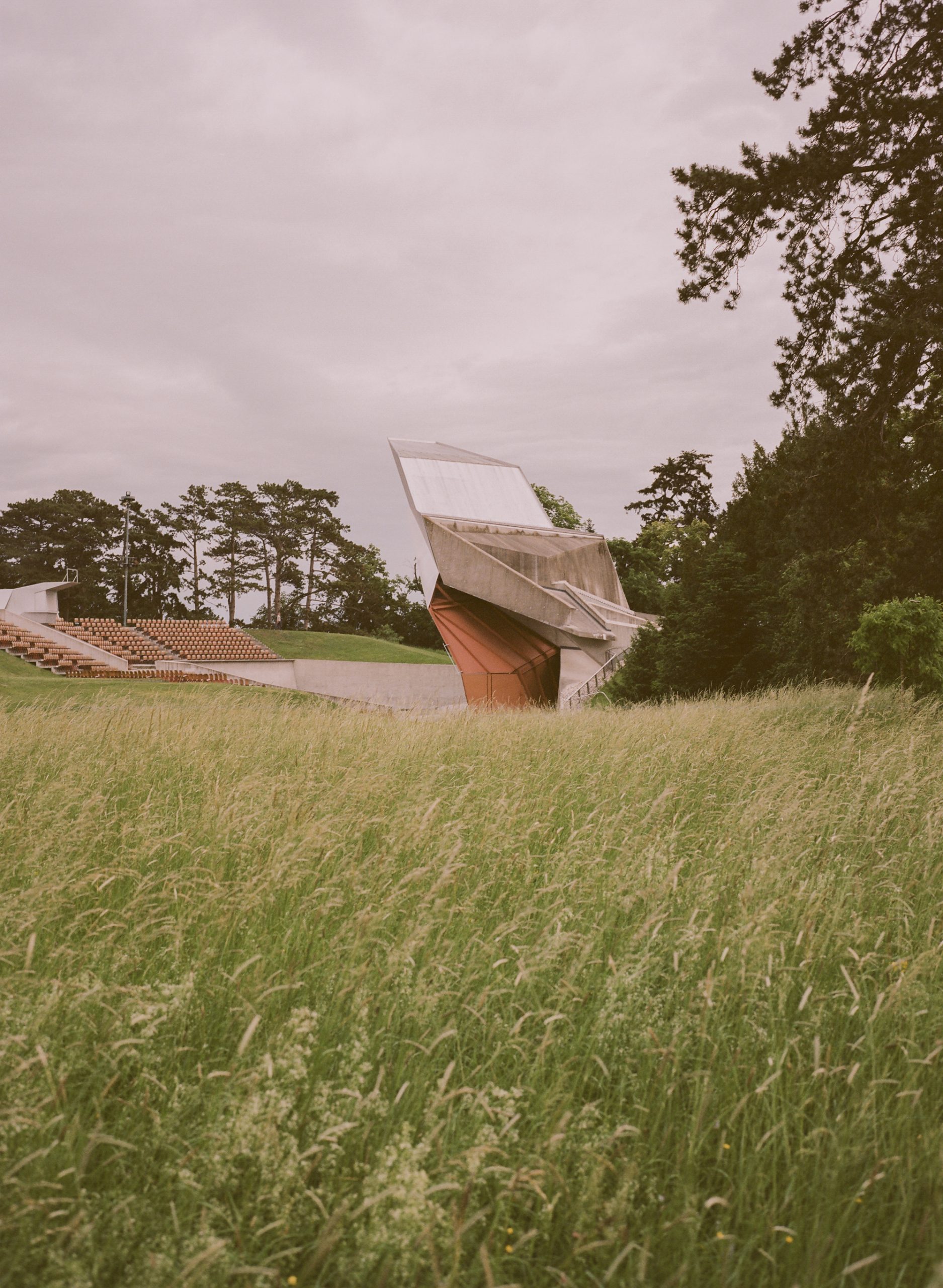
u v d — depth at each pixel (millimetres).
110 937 2590
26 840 3633
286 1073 2008
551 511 72688
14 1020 2119
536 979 2580
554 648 37281
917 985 2572
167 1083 2078
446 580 34406
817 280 16141
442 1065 2312
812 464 17188
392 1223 1626
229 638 58875
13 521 84000
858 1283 1652
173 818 4281
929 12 14484
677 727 8297
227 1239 1552
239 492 85688
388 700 51031
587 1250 1566
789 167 15516
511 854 3867
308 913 2945
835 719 9211
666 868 3471
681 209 16734
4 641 38031
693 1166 1879
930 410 16656
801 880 3576
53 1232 1549
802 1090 2176
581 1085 2205
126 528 57219
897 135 14867
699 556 31938
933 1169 1863
